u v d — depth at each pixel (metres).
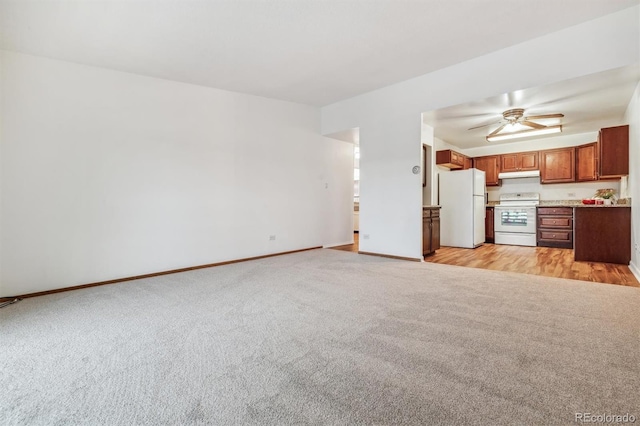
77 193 3.28
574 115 4.67
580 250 4.42
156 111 3.83
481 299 2.68
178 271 3.96
